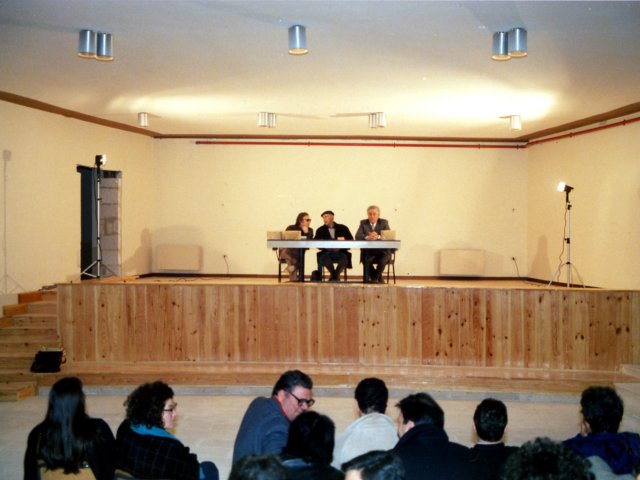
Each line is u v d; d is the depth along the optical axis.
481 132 11.36
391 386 7.15
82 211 10.81
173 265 12.05
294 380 3.26
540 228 11.77
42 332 7.93
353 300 7.72
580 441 3.03
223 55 6.29
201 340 7.84
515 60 6.41
